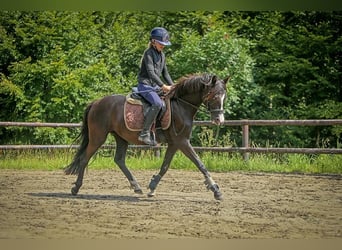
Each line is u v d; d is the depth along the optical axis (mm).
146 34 21031
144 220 6820
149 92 8125
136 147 14234
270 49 19359
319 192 9305
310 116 18719
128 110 8281
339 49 19094
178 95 8164
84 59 19688
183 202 8141
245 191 9359
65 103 18609
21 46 20094
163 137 8281
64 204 7934
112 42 20703
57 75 19031
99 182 10555
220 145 15938
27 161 13703
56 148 14078
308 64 18688
